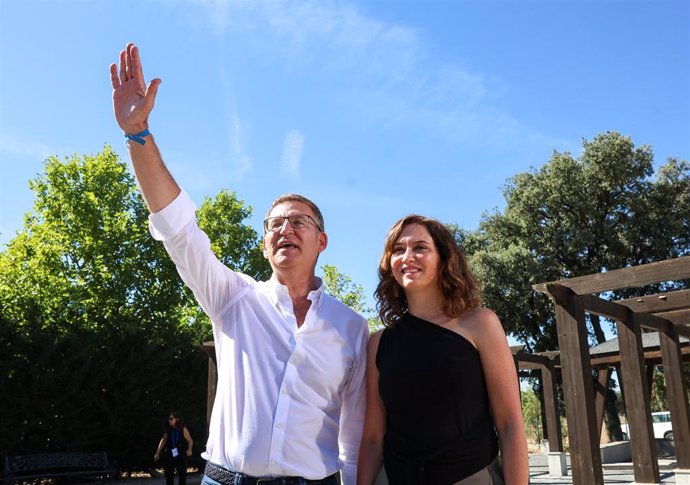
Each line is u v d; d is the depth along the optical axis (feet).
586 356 27.04
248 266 86.53
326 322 7.87
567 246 89.25
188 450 38.45
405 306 8.71
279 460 7.03
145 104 6.93
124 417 52.80
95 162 72.79
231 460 7.16
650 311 31.01
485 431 7.52
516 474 7.22
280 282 8.13
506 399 7.57
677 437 32.50
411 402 7.52
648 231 88.63
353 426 8.41
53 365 48.88
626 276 26.81
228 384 7.52
